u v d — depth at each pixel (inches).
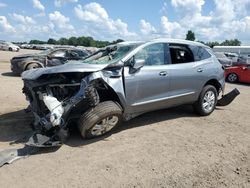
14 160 169.8
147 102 222.4
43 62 522.6
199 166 171.6
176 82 239.9
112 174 159.3
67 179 152.9
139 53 219.1
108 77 199.9
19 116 251.6
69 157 177.3
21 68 514.3
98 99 195.5
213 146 202.4
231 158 184.1
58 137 188.1
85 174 158.2
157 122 251.0
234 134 229.1
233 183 154.3
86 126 191.9
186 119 263.4
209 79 269.6
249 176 162.2
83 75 196.2
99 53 240.2
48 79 198.4
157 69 226.5
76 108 194.1
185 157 182.9
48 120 185.3
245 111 307.1
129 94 209.6
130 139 209.2
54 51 543.2
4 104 293.0
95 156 179.9
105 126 201.9
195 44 268.5
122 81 205.9
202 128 240.4
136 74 212.5
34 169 161.8
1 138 201.2
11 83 432.5
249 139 219.1
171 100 239.6
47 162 170.1
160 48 235.8
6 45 1780.3
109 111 194.7
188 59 257.9
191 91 254.8
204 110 272.4
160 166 169.9
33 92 196.9
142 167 168.2
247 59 733.3
